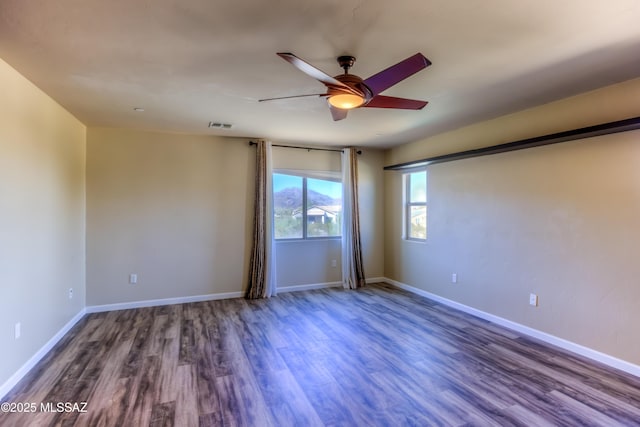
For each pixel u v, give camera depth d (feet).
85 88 9.87
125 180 15.16
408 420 7.29
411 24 6.48
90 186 14.66
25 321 9.22
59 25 6.47
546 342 11.37
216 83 9.46
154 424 7.10
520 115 12.21
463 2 5.78
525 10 6.04
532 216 11.84
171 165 15.87
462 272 14.89
